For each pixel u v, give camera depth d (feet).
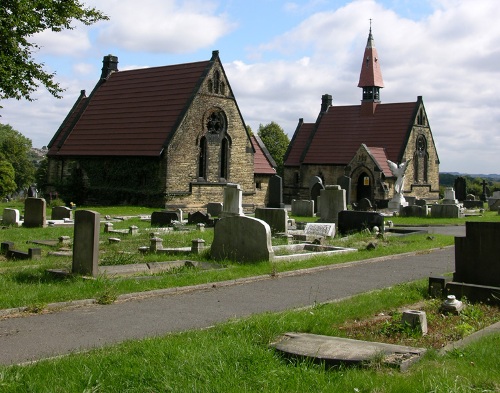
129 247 69.46
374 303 36.91
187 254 62.75
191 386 21.33
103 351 26.32
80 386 21.45
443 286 40.63
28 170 373.61
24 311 35.17
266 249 56.08
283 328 29.73
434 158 238.48
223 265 54.75
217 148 171.22
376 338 29.48
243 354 24.70
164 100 168.66
